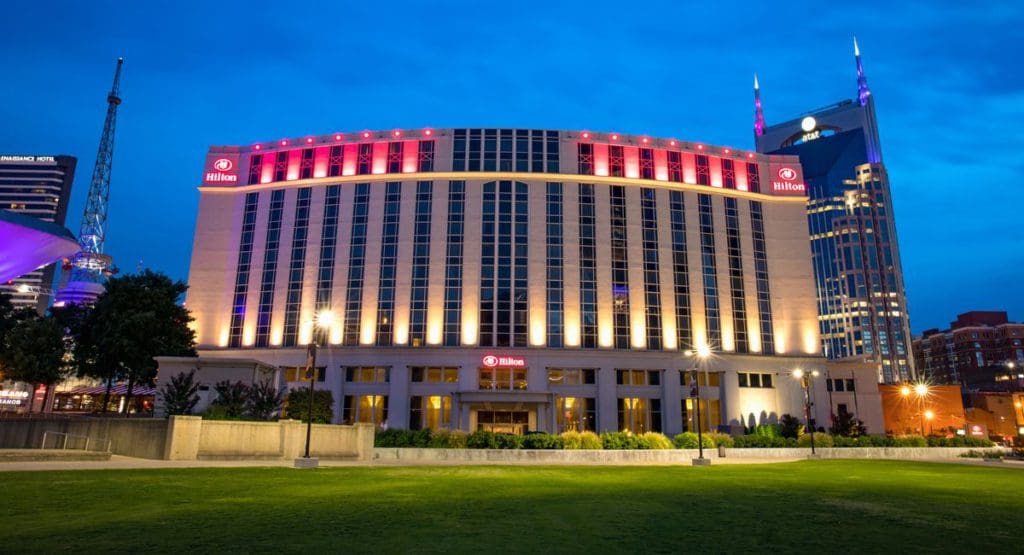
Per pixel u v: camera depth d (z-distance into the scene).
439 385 68.56
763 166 82.06
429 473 26.16
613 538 11.99
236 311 73.25
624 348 71.31
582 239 74.19
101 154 158.12
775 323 76.94
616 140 78.25
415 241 73.25
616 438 41.78
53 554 9.51
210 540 10.78
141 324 57.91
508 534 12.05
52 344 57.84
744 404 72.38
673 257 75.62
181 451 28.91
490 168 75.44
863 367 78.25
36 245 23.83
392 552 10.16
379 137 76.94
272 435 32.19
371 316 71.12
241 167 77.88
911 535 12.95
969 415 96.38
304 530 11.92
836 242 198.88
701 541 11.90
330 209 75.25
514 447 39.06
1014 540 12.52
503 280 72.00
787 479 26.77
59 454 26.70
